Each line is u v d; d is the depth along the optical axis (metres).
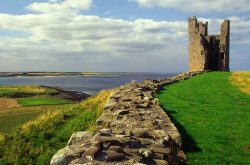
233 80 39.16
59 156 7.13
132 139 8.68
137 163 6.89
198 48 67.44
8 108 54.53
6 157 15.60
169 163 7.98
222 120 15.62
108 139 8.09
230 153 10.80
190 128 13.69
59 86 160.25
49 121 20.66
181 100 21.83
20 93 93.81
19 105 60.22
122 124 11.16
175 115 16.27
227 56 70.44
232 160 10.12
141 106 14.78
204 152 10.75
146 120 11.88
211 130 13.48
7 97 86.75
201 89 30.02
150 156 7.72
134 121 11.52
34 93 95.38
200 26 71.44
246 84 35.28
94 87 148.88
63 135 17.83
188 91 27.98
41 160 15.08
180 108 18.39
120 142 8.16
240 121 15.61
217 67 70.19
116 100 16.88
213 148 11.18
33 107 55.06
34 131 18.72
